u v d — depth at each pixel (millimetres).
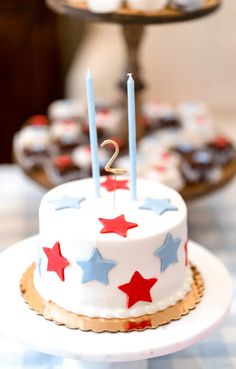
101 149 1401
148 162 1348
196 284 946
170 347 836
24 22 2160
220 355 1011
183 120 1622
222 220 1378
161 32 2129
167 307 895
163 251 868
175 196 940
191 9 1189
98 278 860
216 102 2166
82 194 941
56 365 993
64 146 1466
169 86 2176
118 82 1370
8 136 2336
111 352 825
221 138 1465
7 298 923
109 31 2281
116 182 975
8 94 2266
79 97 2074
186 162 1332
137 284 867
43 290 918
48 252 887
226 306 907
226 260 1225
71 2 1230
